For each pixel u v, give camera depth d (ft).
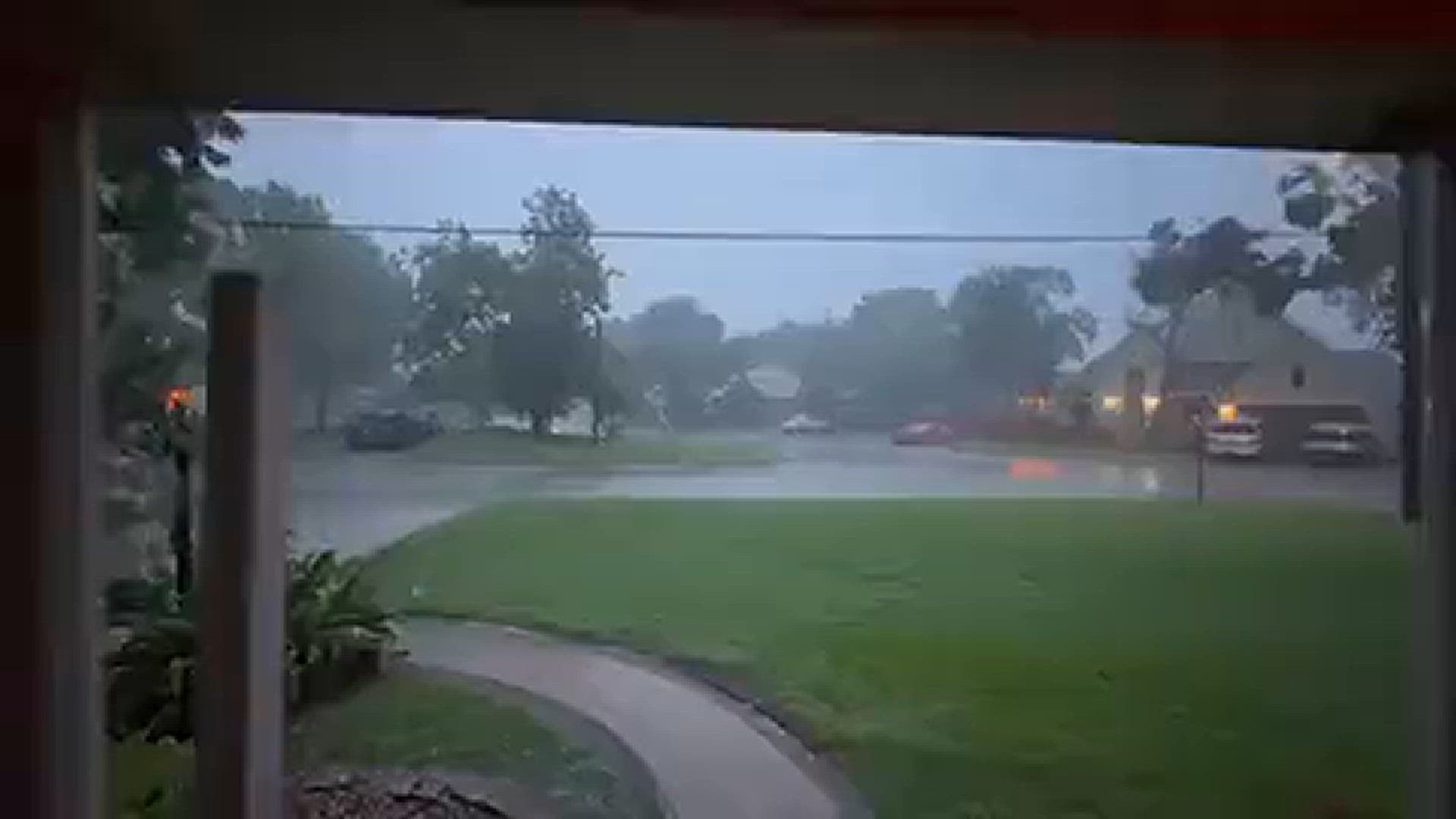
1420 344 10.53
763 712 13.55
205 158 13.73
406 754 13.17
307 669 13.56
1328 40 7.41
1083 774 13.14
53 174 7.98
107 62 8.07
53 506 7.93
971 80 8.46
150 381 13.58
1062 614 14.76
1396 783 12.82
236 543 9.61
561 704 13.71
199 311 13.93
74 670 8.11
